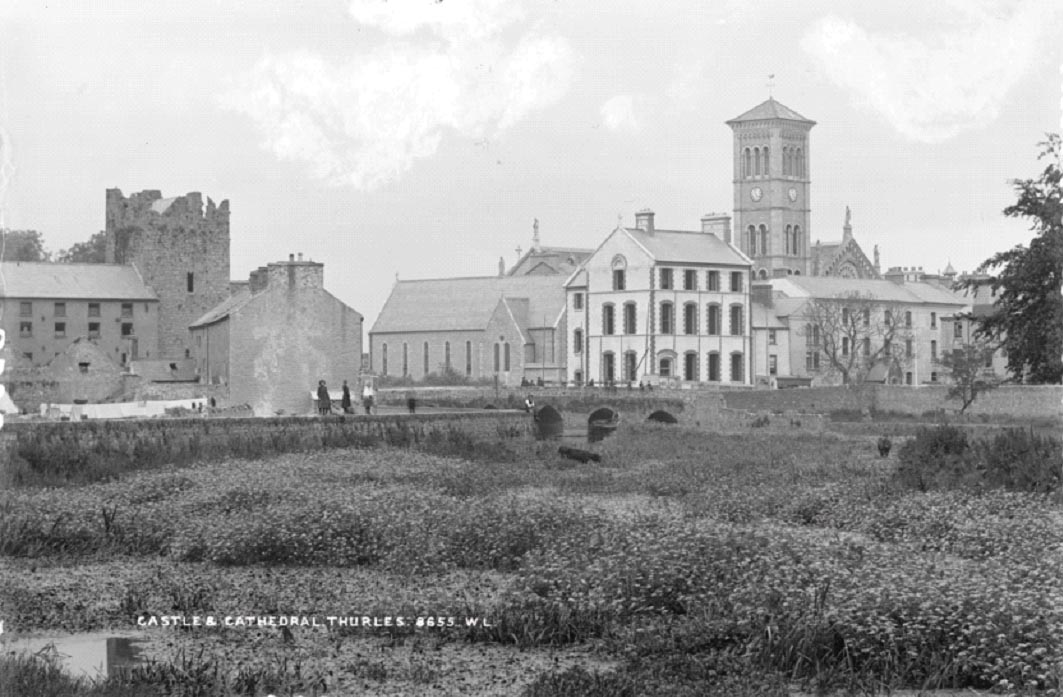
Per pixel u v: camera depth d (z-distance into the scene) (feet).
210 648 151.53
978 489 242.78
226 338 454.40
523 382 636.07
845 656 140.56
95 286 558.15
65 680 139.03
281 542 198.18
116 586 180.96
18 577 187.52
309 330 452.76
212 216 584.40
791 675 139.33
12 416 394.32
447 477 286.66
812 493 249.55
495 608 158.81
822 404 516.73
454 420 391.65
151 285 574.97
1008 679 134.51
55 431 297.33
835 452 363.35
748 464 327.88
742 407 506.48
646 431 447.42
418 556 191.42
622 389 536.01
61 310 547.90
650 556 166.50
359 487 253.44
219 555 197.06
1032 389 458.50
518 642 152.97
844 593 150.51
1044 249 394.11
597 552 177.68
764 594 152.46
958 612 142.61
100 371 473.67
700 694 131.85
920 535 203.41
